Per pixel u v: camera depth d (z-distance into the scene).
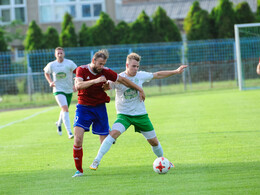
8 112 61.94
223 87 78.75
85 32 91.81
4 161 26.25
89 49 84.12
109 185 18.92
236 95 62.19
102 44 91.31
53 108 62.50
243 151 25.05
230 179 18.70
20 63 83.69
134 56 21.41
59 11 113.19
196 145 27.88
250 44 82.12
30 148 30.52
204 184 18.11
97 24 92.00
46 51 82.38
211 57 87.88
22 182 20.53
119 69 75.06
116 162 24.20
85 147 29.83
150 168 22.19
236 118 39.66
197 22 94.44
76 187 18.89
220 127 34.88
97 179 20.27
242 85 73.12
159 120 41.44
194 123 38.06
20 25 114.00
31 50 85.69
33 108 66.00
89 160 25.23
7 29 114.25
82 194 17.61
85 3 112.75
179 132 33.56
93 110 22.05
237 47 69.25
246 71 79.56
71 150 28.84
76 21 112.56
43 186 19.48
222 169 20.77
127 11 145.38
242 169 20.52
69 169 23.00
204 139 29.88
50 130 39.72
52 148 30.06
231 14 93.12
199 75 80.50
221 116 41.66
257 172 19.75
